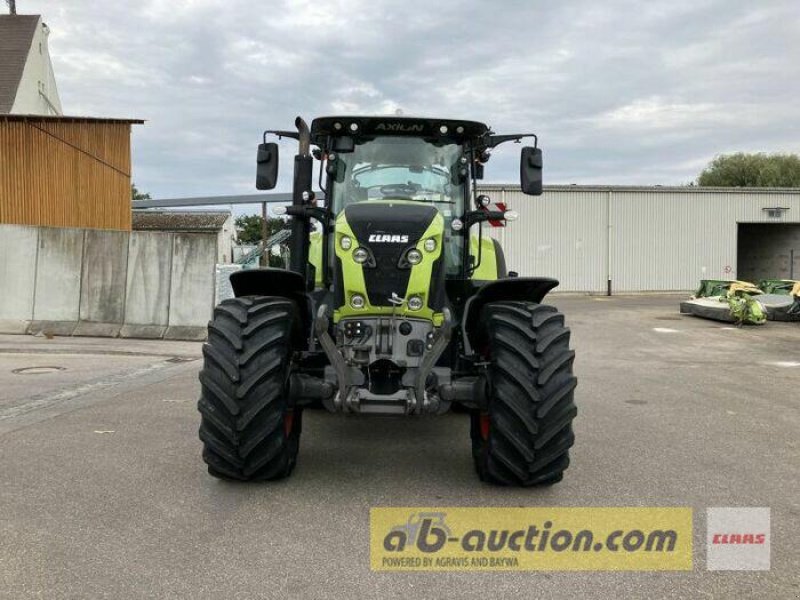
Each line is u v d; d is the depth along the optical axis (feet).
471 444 17.19
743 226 110.22
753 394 26.25
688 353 39.06
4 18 93.86
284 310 14.03
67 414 20.62
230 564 10.53
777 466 16.20
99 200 59.62
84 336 39.01
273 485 14.24
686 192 91.91
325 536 11.66
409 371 13.71
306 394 13.99
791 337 46.70
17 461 15.65
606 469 15.76
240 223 181.27
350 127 16.96
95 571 10.21
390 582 10.07
